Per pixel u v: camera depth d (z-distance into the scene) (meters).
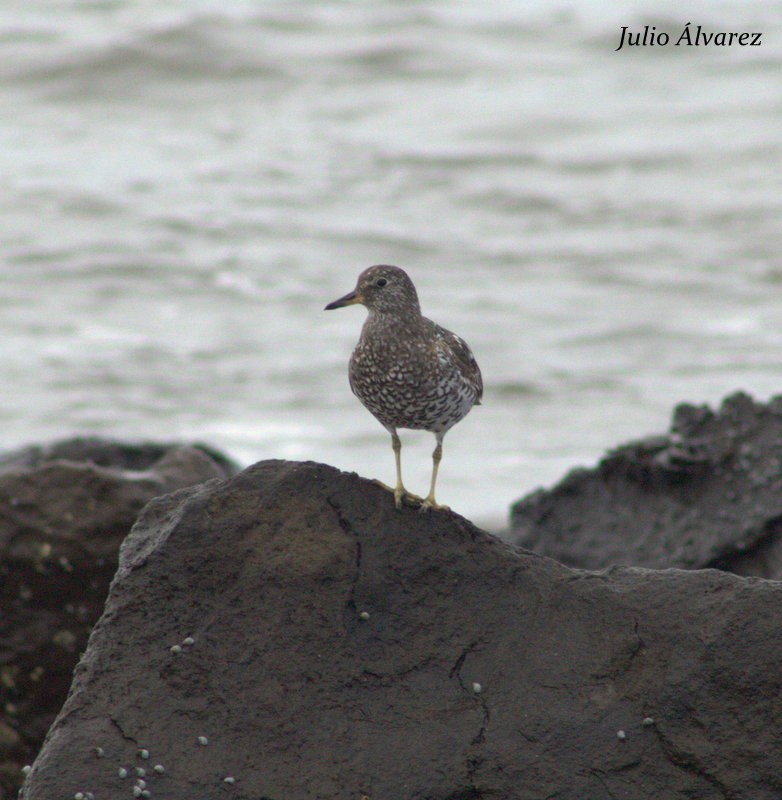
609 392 19.45
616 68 33.22
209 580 7.00
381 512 7.22
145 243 25.06
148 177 27.89
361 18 35.03
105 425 18.39
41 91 31.91
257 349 21.25
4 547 10.12
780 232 25.16
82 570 10.21
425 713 6.75
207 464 11.08
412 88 32.47
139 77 32.16
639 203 26.69
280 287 23.58
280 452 17.52
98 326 21.98
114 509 10.23
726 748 6.60
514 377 19.94
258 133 30.25
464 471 16.91
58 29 33.66
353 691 6.81
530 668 6.85
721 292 23.05
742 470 11.26
